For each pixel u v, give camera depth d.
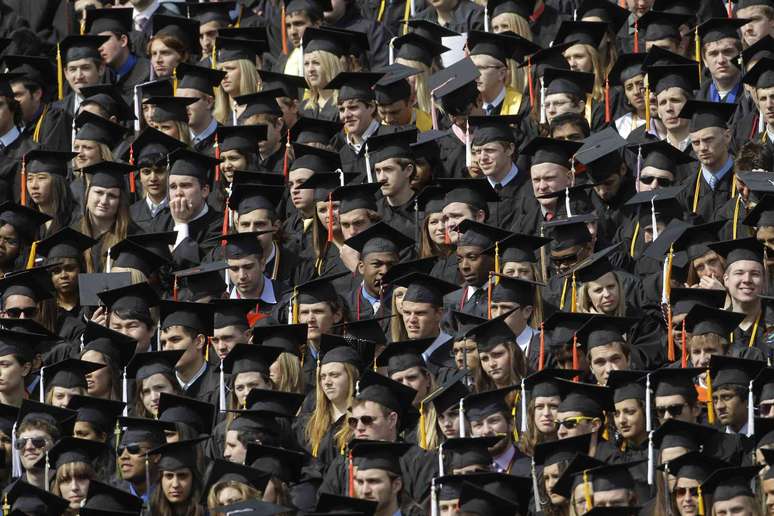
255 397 50.62
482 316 54.81
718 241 55.41
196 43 69.56
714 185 59.94
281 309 56.66
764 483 46.19
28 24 74.25
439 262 58.16
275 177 61.12
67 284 58.84
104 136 63.47
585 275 54.56
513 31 68.06
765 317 53.22
